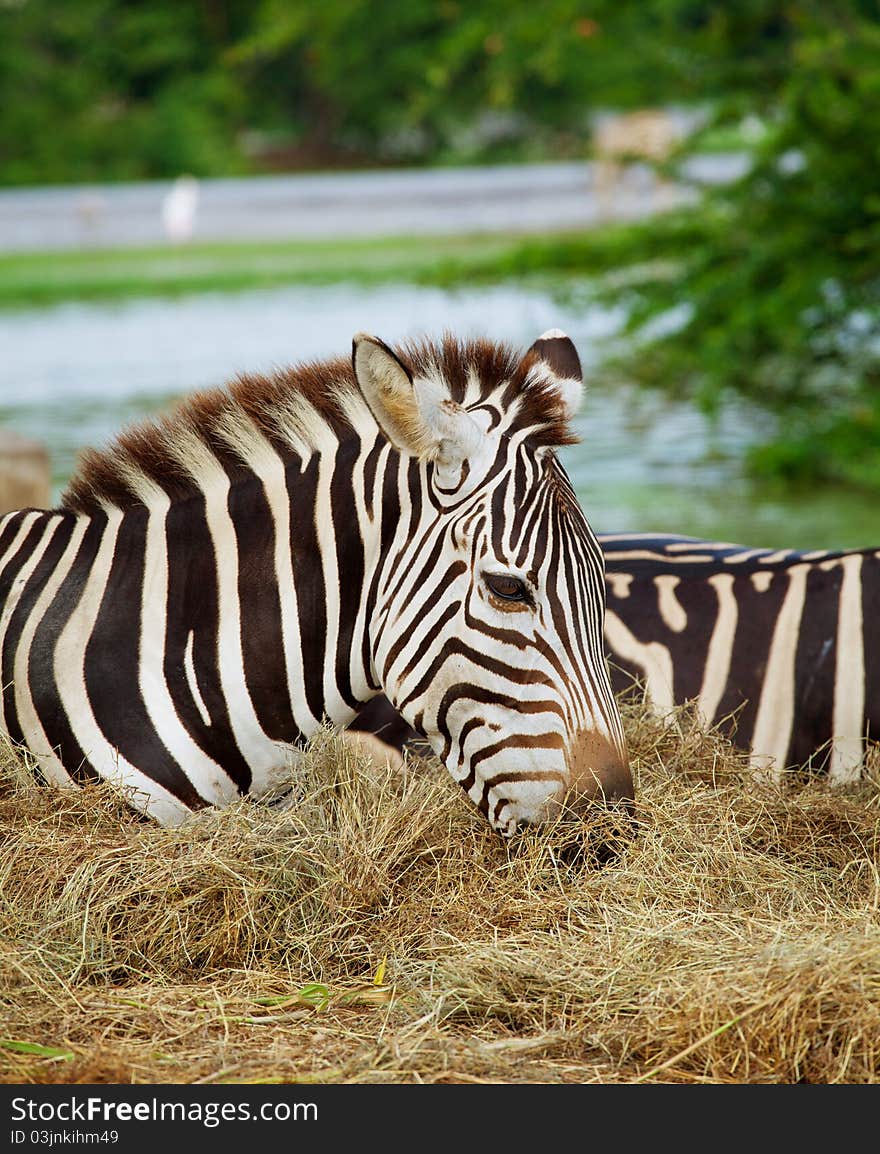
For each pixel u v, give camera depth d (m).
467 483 7.02
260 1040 6.55
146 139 83.69
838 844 8.30
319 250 57.34
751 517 21.00
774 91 27.27
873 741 9.41
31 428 26.58
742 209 26.67
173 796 7.93
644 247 28.17
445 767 7.96
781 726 9.59
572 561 7.03
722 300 25.69
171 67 88.44
